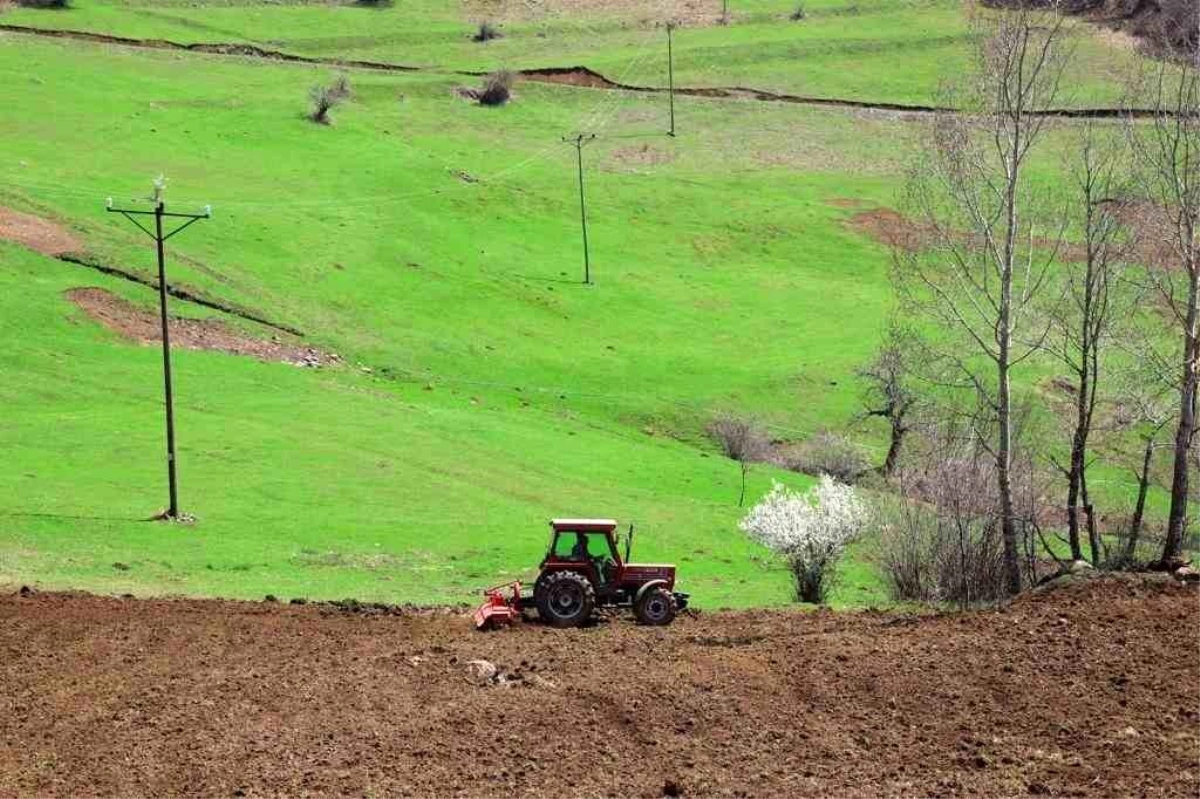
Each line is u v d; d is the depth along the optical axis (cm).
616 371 18388
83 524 9556
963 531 7719
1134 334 9338
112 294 16488
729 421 16125
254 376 15162
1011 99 8562
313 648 5472
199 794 3900
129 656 5372
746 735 4303
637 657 5106
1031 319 9669
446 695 4706
